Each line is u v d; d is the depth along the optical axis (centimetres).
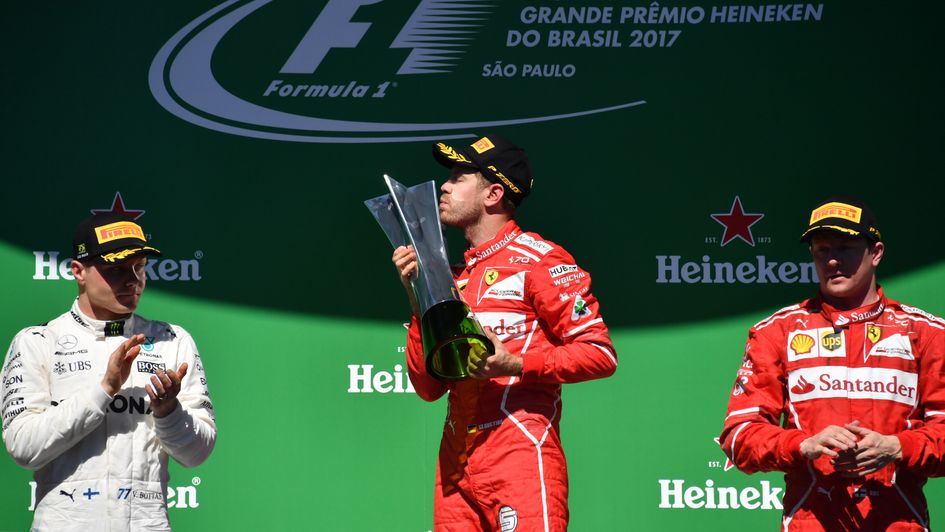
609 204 1612
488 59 1638
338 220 1623
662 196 1612
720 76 1625
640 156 1619
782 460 1143
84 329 1252
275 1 1648
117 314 1265
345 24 1645
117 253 1230
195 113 1634
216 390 1597
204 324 1608
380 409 1600
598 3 1639
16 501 1585
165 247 1616
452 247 1612
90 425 1169
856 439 1107
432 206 1290
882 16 1622
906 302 1581
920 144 1602
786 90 1619
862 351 1187
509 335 1282
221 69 1641
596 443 1583
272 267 1616
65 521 1177
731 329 1591
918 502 1160
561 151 1623
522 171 1366
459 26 1642
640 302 1600
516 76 1633
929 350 1174
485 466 1246
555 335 1305
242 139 1633
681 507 1573
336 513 1584
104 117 1633
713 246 1603
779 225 1602
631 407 1586
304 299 1612
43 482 1204
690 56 1630
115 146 1630
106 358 1238
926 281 1581
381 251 1619
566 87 1630
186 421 1198
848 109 1612
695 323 1595
